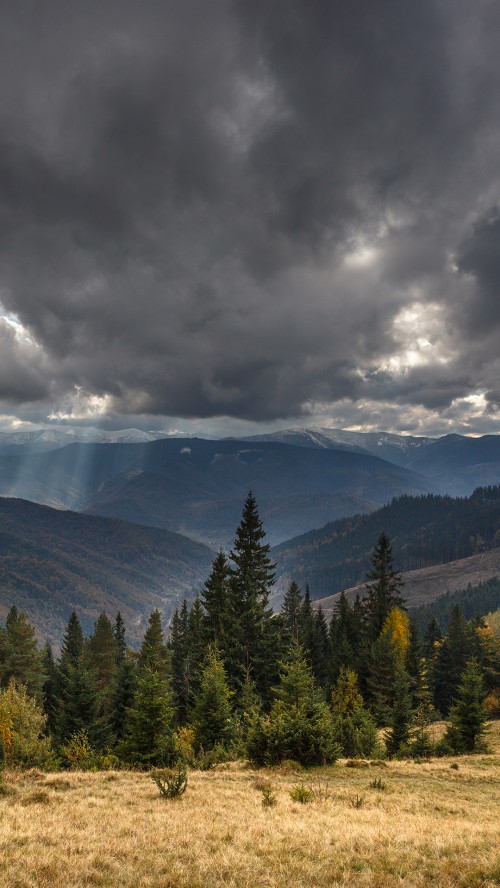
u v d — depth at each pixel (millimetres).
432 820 15016
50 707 73375
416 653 68000
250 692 43156
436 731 53812
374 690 59094
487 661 75625
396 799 19047
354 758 31484
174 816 14438
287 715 26469
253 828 13039
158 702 27859
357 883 9266
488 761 31234
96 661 75938
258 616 50031
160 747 26734
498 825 14688
